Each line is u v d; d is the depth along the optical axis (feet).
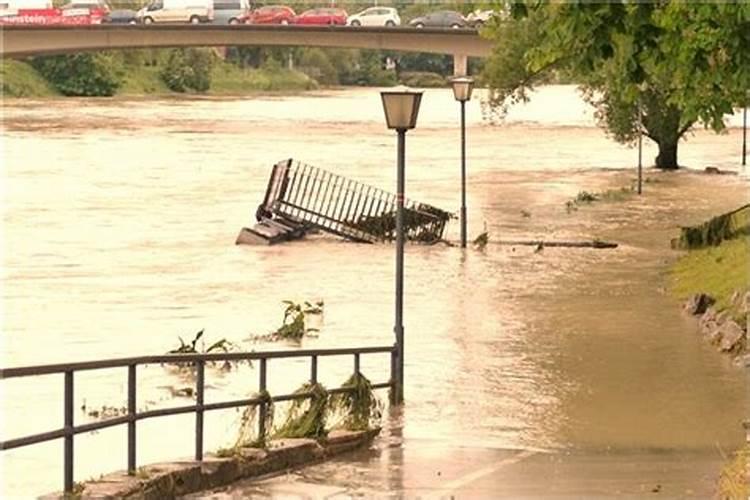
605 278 265.75
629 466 121.70
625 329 209.97
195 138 622.13
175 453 132.57
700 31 109.50
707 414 150.82
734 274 233.35
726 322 199.82
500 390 166.81
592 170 508.12
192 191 435.12
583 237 328.29
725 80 114.52
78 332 219.00
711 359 184.85
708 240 296.92
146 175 479.00
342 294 255.91
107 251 315.78
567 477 115.96
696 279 248.52
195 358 110.93
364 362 189.98
